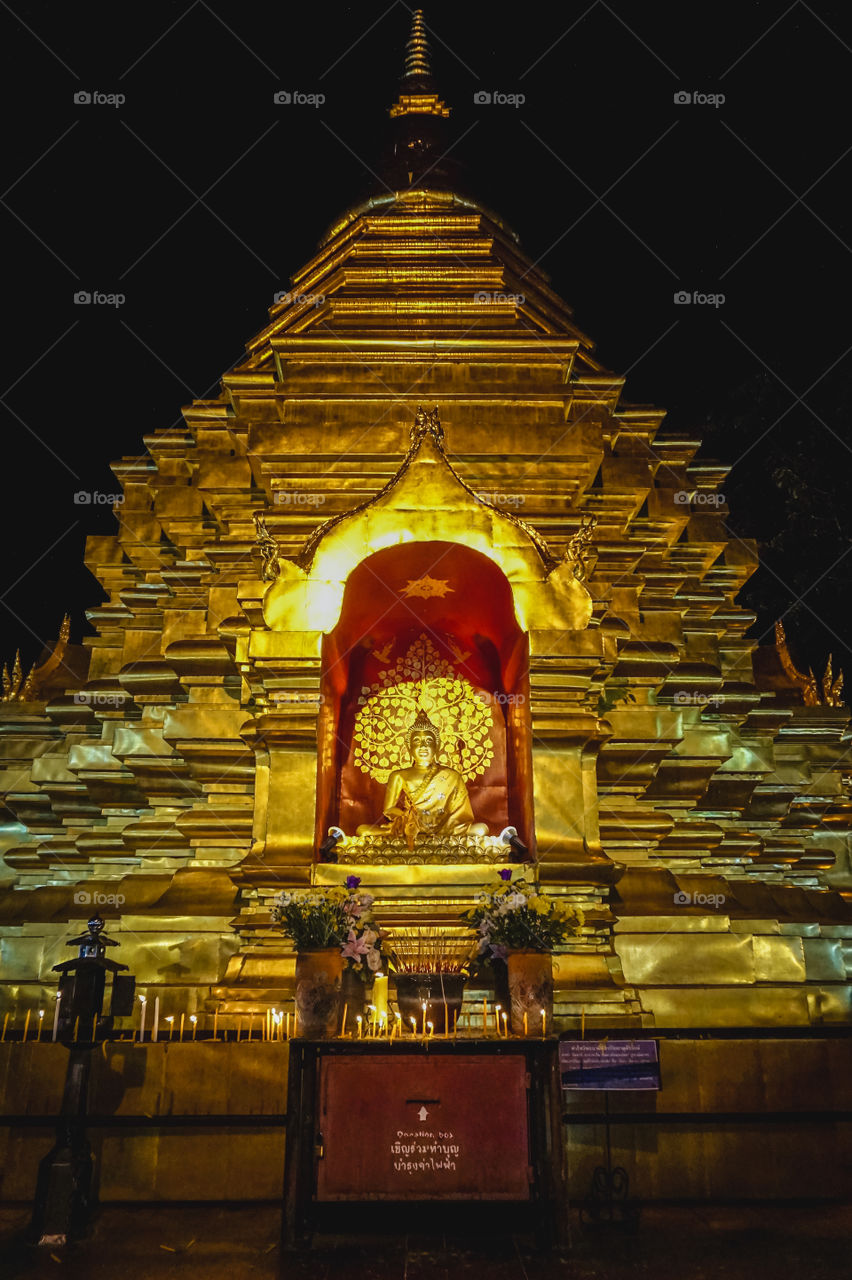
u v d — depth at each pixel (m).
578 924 9.14
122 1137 9.04
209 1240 8.03
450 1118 8.03
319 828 11.34
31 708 13.93
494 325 14.09
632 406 14.67
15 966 12.21
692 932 11.70
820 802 14.12
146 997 11.15
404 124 17.20
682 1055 9.49
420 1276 7.26
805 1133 9.28
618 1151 9.15
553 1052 8.16
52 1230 7.92
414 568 12.27
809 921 12.84
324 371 13.38
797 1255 7.71
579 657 11.40
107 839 13.30
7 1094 9.30
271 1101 9.18
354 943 8.85
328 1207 7.89
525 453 12.79
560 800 11.23
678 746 13.05
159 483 14.23
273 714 11.28
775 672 15.48
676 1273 7.32
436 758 12.30
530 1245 7.87
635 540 13.61
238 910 11.83
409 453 12.02
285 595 11.52
